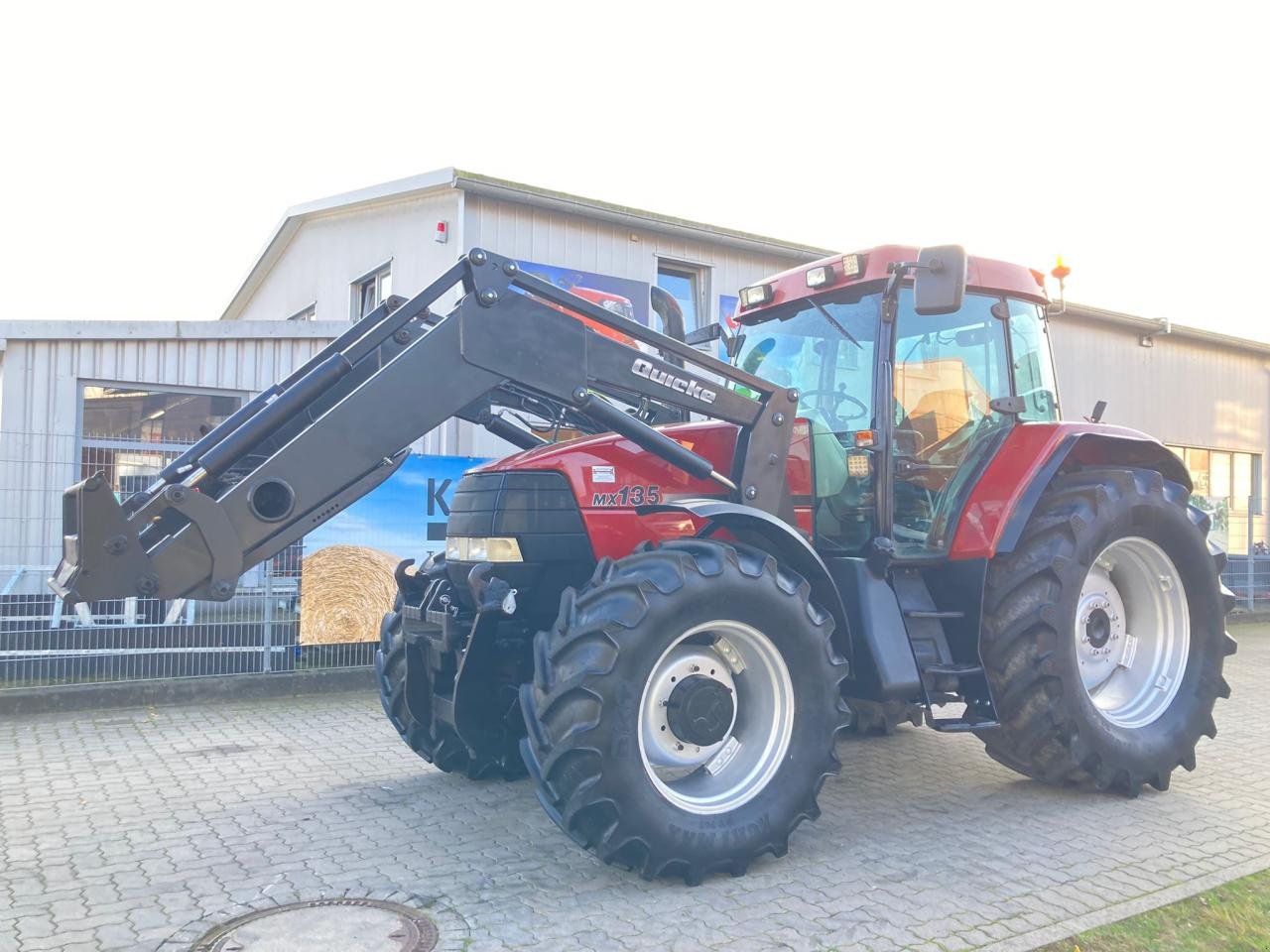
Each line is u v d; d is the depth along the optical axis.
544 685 3.62
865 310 4.90
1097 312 15.39
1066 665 4.70
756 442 4.47
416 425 3.84
